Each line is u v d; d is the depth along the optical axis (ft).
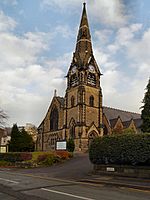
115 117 283.38
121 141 75.20
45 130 284.20
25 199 41.09
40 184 58.90
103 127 255.29
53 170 102.22
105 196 43.37
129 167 72.54
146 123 109.09
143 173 68.74
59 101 272.31
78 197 42.04
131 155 71.56
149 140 68.69
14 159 136.67
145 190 51.55
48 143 276.00
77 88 252.21
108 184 60.08
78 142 236.22
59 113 267.80
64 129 255.09
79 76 253.03
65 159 143.64
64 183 61.36
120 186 57.21
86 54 263.08
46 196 43.29
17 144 238.89
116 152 75.72
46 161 128.06
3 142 309.22
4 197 43.06
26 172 97.86
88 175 79.56
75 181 66.44
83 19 280.92
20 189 51.21
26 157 134.31
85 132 239.50
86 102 248.11
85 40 271.28
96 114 252.83
